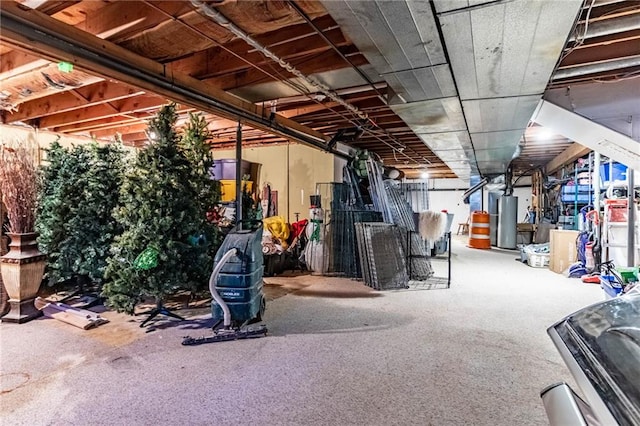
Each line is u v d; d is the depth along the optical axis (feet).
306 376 8.21
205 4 6.58
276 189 24.16
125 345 9.93
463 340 10.37
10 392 7.47
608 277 14.25
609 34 8.54
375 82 11.13
